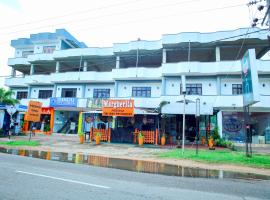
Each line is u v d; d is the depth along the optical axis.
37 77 36.44
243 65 14.53
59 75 34.38
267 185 7.66
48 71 41.34
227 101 26.05
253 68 12.96
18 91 39.84
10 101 26.30
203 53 31.02
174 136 24.55
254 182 8.13
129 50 31.05
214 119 26.22
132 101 19.62
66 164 10.58
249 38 26.05
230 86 27.42
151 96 30.50
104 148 18.12
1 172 7.66
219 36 27.22
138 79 30.92
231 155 14.34
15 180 6.57
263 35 25.94
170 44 28.50
